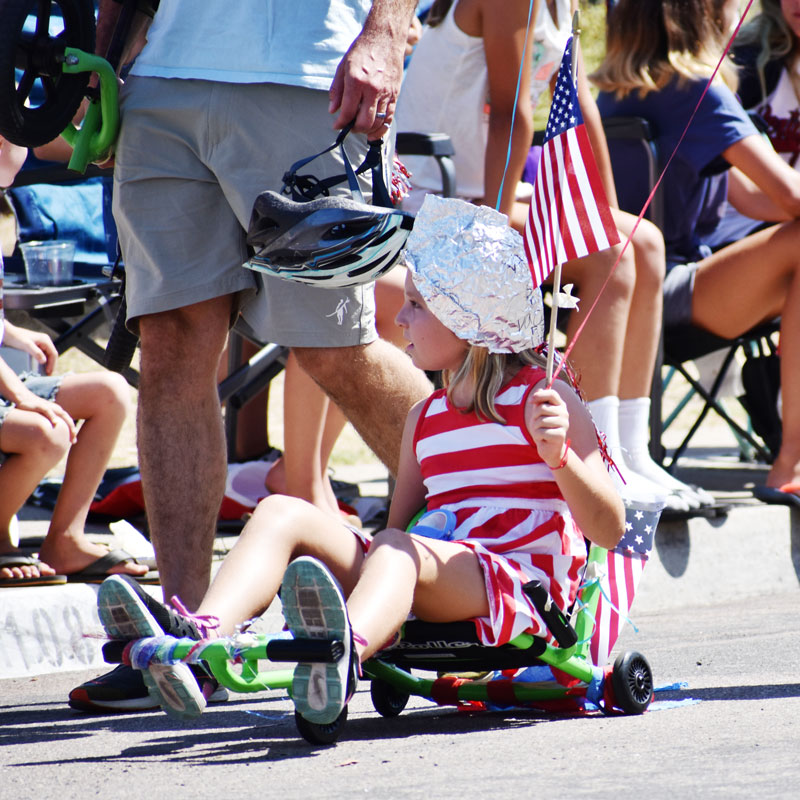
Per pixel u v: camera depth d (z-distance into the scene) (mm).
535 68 17609
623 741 8938
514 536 9961
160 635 8781
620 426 17094
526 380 10133
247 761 8602
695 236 19688
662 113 18484
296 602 8375
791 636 13797
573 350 16266
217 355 12000
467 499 10250
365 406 12422
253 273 12070
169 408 11766
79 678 12891
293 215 10531
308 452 16188
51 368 15164
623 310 16156
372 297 12188
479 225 9945
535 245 10289
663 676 11773
